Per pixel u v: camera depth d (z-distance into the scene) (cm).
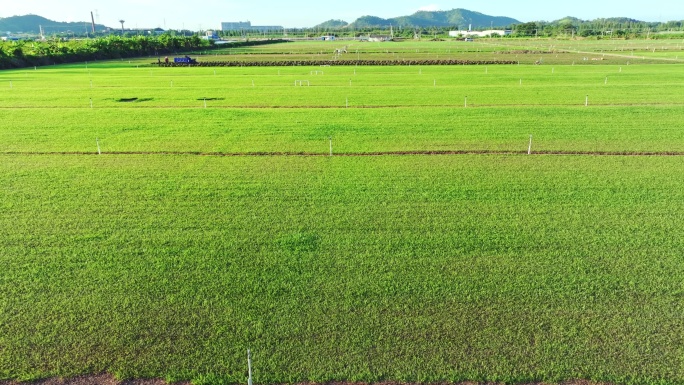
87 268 1094
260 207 1459
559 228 1279
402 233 1259
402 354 809
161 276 1058
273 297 971
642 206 1425
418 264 1095
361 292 983
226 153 2091
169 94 3941
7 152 2133
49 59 7806
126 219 1377
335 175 1762
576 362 786
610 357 795
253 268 1088
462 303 943
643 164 1848
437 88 4053
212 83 4719
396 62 6656
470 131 2441
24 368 785
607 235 1231
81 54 8588
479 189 1591
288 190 1605
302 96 3719
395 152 2075
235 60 8000
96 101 3603
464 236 1237
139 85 4641
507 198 1505
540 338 841
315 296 974
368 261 1111
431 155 2017
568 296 962
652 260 1098
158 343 842
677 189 1566
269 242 1218
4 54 6988
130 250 1181
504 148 2120
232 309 933
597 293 970
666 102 3183
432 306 934
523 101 3334
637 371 764
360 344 833
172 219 1373
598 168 1806
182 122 2758
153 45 10775
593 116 2755
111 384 754
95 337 856
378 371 773
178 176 1772
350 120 2761
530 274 1045
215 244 1210
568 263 1091
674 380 745
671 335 843
